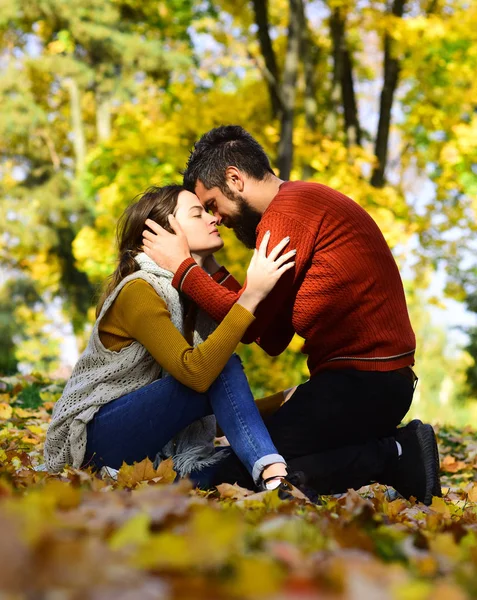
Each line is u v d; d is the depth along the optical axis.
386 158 11.17
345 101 11.34
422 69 10.42
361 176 10.41
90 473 2.83
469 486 3.72
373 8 9.96
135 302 2.95
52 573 1.00
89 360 3.04
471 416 18.09
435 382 23.58
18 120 18.97
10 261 21.69
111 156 11.09
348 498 2.47
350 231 2.96
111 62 18.06
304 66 10.90
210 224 3.22
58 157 21.50
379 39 10.55
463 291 12.32
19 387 6.12
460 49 9.89
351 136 11.36
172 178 10.78
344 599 1.03
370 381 2.89
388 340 2.92
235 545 1.28
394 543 1.62
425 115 10.73
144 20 12.84
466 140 9.80
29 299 20.95
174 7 11.61
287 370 10.88
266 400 3.26
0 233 20.23
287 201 3.00
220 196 3.24
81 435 2.93
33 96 20.70
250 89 11.24
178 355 2.82
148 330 2.90
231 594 1.01
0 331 19.55
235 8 10.58
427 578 1.35
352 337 2.94
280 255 2.95
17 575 0.99
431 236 11.57
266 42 10.43
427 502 2.93
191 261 3.03
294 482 2.63
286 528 1.56
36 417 5.16
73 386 3.03
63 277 20.97
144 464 2.71
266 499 2.24
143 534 1.29
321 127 12.00
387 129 11.12
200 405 2.87
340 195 3.07
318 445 2.88
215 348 2.79
